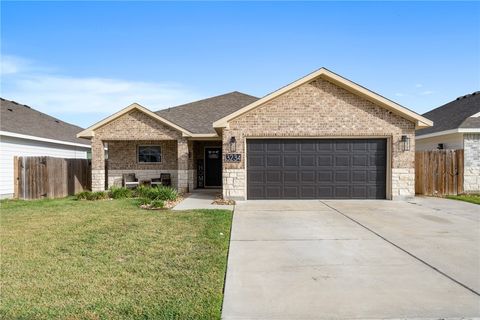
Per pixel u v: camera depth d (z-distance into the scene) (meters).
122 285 4.91
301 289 4.85
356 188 13.66
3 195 15.56
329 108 13.45
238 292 4.76
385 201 13.18
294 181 13.67
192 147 18.20
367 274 5.43
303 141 13.66
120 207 12.05
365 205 12.24
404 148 13.38
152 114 16.61
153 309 4.16
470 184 15.59
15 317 3.98
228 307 4.30
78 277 5.22
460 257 6.27
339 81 13.18
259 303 4.41
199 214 10.42
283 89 13.27
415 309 4.24
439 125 18.23
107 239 7.48
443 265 5.84
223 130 13.66
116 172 19.31
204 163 19.58
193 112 19.64
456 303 4.40
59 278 5.18
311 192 13.67
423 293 4.71
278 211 11.10
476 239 7.52
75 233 8.06
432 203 12.73
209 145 19.56
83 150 23.72
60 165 16.52
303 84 13.48
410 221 9.45
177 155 18.55
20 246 6.96
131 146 19.31
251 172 13.71
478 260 6.11
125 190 15.45
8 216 10.35
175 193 14.09
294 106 13.49
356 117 13.45
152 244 7.05
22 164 15.38
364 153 13.66
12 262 5.94
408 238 7.61
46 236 7.78
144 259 6.09
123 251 6.58
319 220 9.62
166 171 19.22
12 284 4.95
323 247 6.93
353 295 4.64
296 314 4.12
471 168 15.63
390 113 13.42
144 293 4.63
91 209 11.65
